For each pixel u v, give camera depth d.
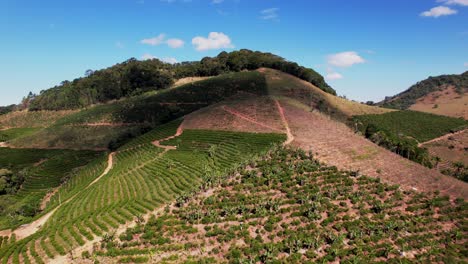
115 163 119.12
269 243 54.75
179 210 66.88
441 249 54.59
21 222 85.94
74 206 82.19
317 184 71.44
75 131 173.88
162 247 56.12
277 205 63.50
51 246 63.12
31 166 142.12
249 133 109.12
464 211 63.84
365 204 65.69
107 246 58.28
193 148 108.25
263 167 79.19
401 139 136.88
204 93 189.38
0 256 62.12
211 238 57.50
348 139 97.44
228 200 68.06
